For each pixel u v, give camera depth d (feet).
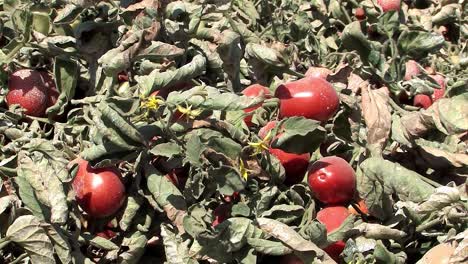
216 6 4.04
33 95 3.56
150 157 3.26
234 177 3.12
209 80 3.77
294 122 3.26
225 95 3.21
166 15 3.69
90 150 3.13
